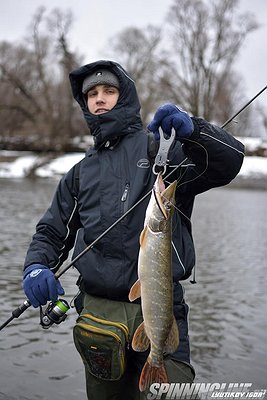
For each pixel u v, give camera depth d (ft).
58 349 18.45
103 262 10.97
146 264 9.61
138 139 11.38
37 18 162.71
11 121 165.99
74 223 12.20
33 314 22.03
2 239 39.68
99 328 10.55
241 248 40.11
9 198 73.97
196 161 10.58
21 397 15.05
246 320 22.16
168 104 10.10
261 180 120.98
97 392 11.39
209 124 10.43
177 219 11.04
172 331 10.00
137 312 10.78
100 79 11.46
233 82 164.96
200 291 26.61
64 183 12.22
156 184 9.73
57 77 166.81
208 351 18.65
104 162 11.41
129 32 161.99
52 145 145.18
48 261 11.93
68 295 24.40
